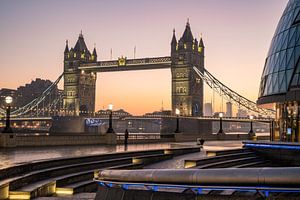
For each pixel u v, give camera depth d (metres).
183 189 9.05
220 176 8.62
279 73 41.66
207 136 60.44
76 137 35.81
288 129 40.62
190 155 31.73
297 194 8.02
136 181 9.73
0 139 29.12
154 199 9.34
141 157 25.22
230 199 8.49
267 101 43.28
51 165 18.42
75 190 16.62
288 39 41.59
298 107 39.28
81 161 20.72
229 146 41.00
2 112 183.50
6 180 14.18
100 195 10.76
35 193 14.52
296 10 42.22
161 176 9.33
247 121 114.94
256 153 33.41
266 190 8.20
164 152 30.16
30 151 26.16
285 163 31.33
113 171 10.51
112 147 34.25
